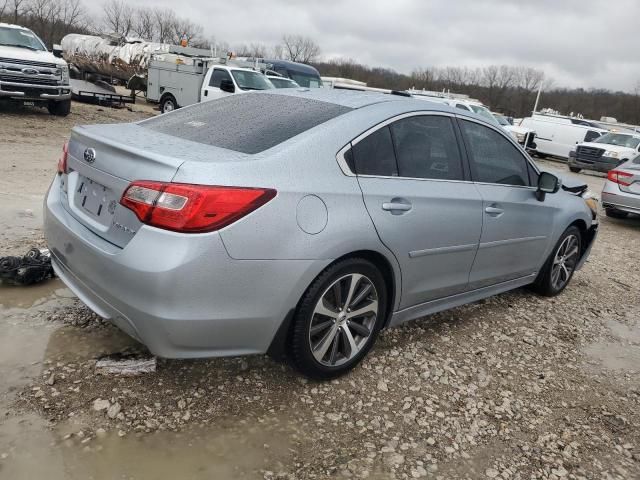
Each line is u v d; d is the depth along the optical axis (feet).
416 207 11.03
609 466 9.36
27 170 25.93
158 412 9.23
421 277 11.68
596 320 15.88
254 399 9.90
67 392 9.41
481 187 12.99
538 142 83.71
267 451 8.66
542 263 16.06
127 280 8.39
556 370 12.48
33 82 43.37
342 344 10.62
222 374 10.52
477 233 12.69
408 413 10.08
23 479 7.52
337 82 86.79
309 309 9.56
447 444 9.38
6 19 171.53
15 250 14.88
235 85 51.47
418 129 11.75
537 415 10.59
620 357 13.64
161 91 65.77
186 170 8.34
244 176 8.69
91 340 11.09
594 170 65.16
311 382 10.62
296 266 9.06
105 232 9.14
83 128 10.71
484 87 254.88
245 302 8.74
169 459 8.25
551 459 9.34
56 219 10.27
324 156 9.80
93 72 86.07
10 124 40.40
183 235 8.18
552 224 15.62
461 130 12.87
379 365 11.57
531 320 15.14
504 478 8.77
